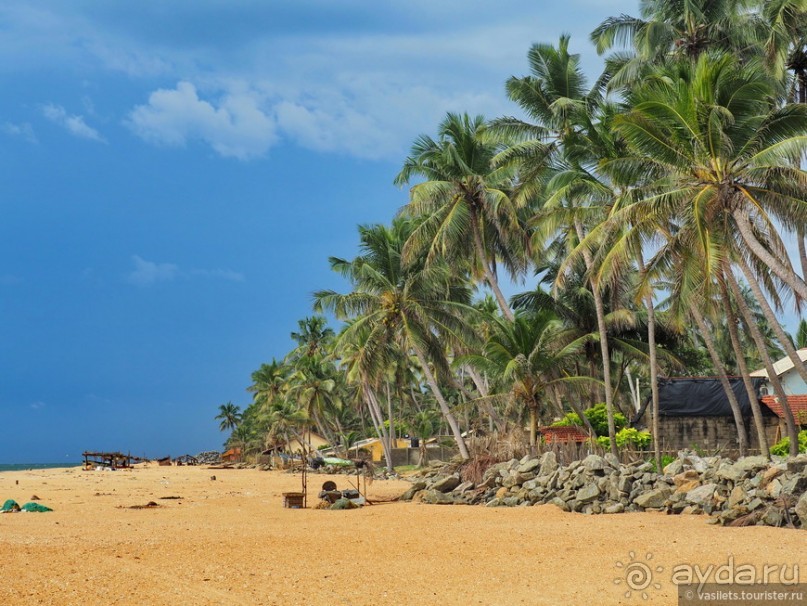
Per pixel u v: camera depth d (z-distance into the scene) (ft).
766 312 84.07
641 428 148.25
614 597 37.78
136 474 247.70
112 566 46.19
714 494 71.46
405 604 36.91
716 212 80.69
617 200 99.35
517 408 123.54
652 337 108.68
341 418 360.89
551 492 86.22
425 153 141.79
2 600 36.35
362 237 152.46
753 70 85.71
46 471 310.65
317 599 37.99
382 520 75.56
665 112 80.48
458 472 105.09
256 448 416.05
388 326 150.92
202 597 38.17
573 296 151.64
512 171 138.82
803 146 74.59
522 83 127.34
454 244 141.38
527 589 39.93
